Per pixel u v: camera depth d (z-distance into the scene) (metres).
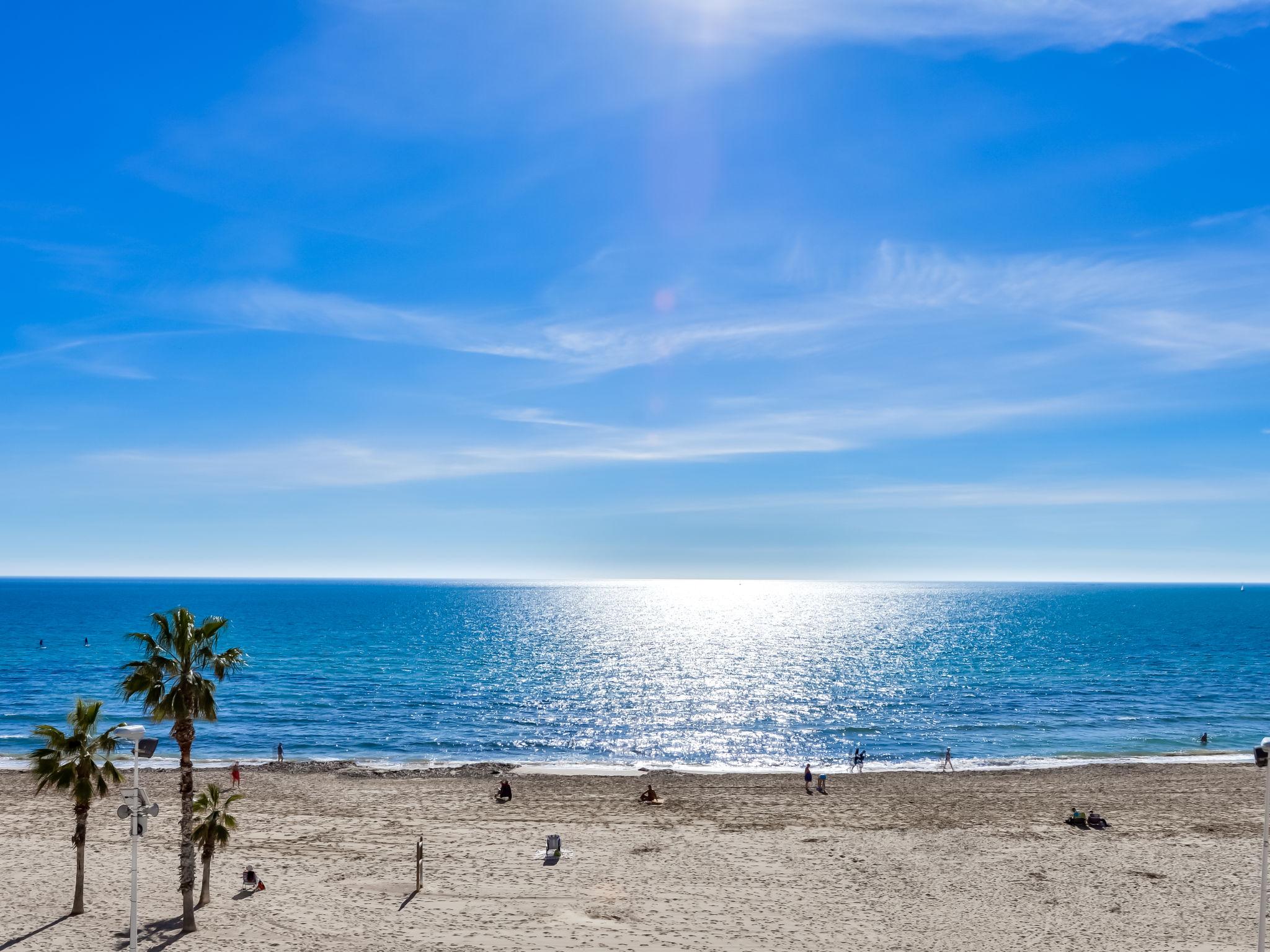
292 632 187.25
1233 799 48.47
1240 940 28.05
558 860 36.19
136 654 135.88
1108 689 103.69
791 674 122.44
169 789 50.88
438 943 26.77
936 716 85.56
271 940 26.61
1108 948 27.25
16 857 35.69
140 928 27.34
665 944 27.12
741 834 40.72
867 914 30.16
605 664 135.12
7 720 78.75
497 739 73.75
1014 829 41.75
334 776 55.50
